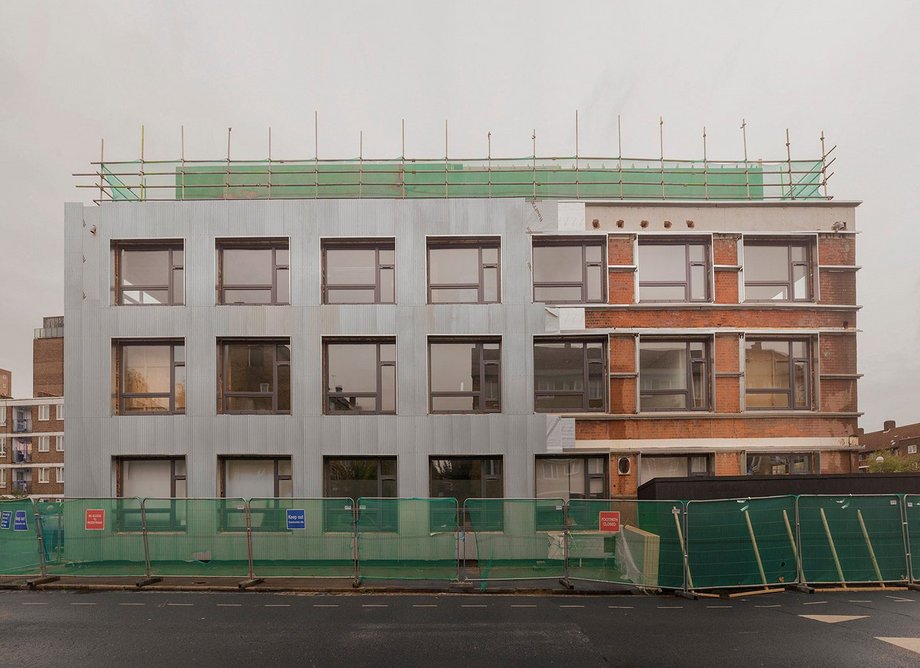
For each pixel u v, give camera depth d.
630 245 17.06
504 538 13.48
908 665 7.84
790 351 17.23
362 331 16.61
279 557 13.82
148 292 16.95
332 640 9.03
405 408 16.39
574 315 16.77
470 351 16.97
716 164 18.67
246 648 8.66
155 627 9.79
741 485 14.15
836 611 10.70
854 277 17.17
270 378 16.83
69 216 16.62
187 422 16.19
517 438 16.36
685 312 16.97
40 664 8.05
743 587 12.59
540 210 17.03
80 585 12.85
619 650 8.52
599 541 13.23
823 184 17.91
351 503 13.95
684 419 16.64
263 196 17.80
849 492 14.17
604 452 16.48
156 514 13.92
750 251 17.52
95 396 16.22
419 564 13.66
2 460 71.12
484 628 9.69
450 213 16.92
